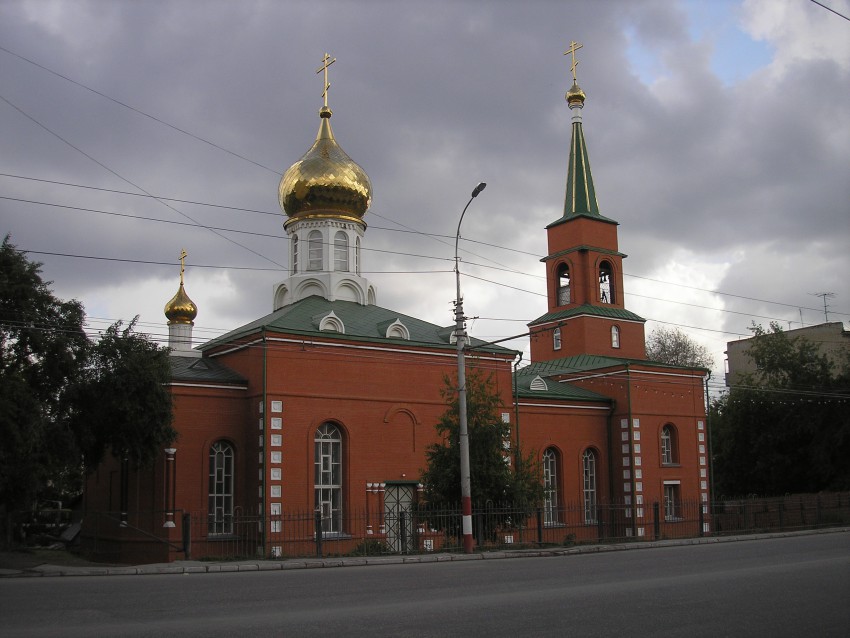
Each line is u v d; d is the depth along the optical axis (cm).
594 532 4406
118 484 3562
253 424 3356
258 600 1606
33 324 2755
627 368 4538
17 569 2425
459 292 3088
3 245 2781
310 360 3428
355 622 1306
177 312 4400
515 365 4112
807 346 5753
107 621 1340
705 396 5059
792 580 1842
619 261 5138
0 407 2492
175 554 3156
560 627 1256
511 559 2817
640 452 4488
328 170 4119
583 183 5112
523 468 3447
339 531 3412
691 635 1198
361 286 4116
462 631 1223
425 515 3111
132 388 2911
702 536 4216
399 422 3625
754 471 5756
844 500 4938
